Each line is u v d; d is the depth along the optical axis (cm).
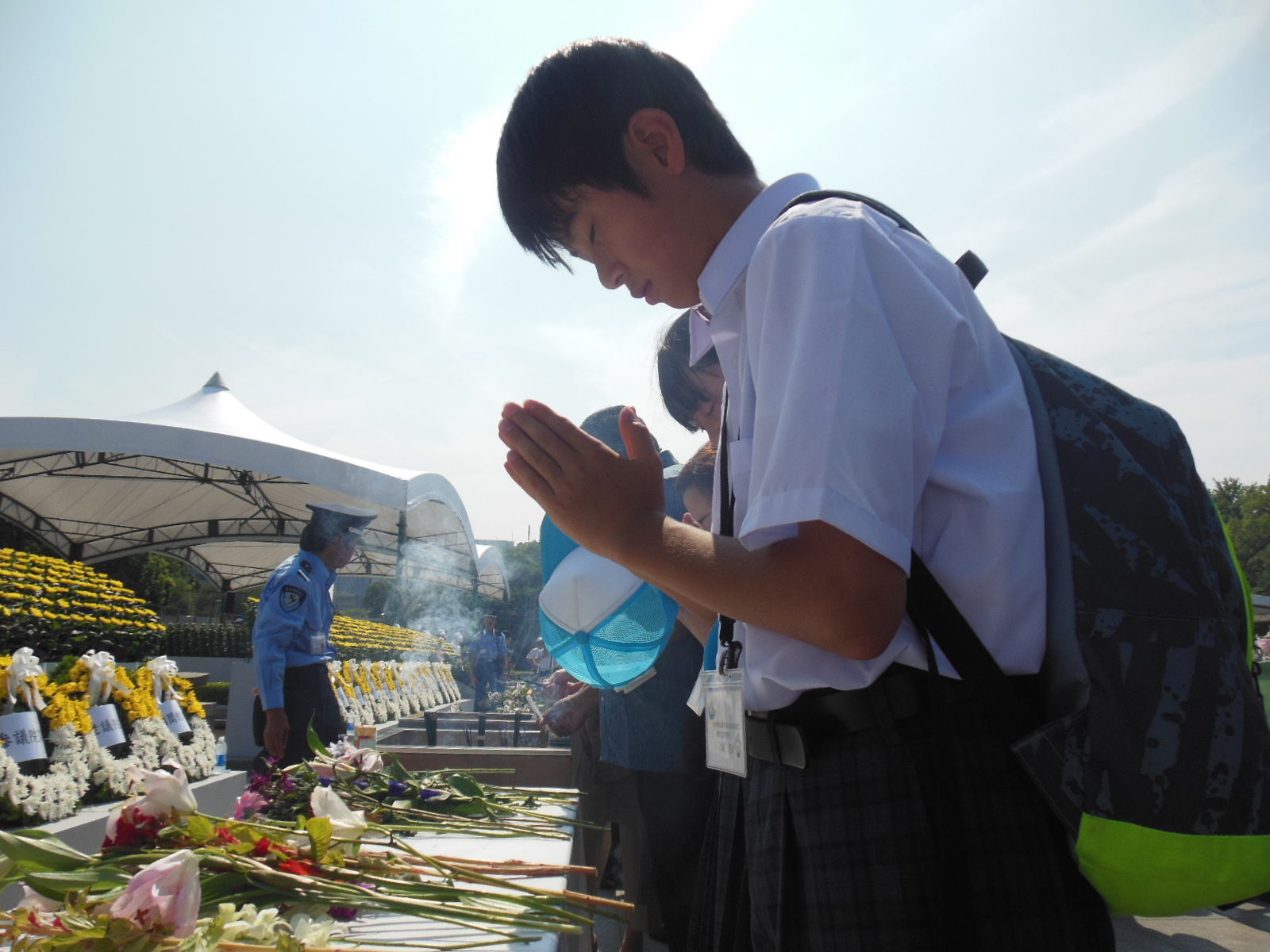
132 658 784
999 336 97
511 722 419
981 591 82
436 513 1795
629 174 103
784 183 104
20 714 266
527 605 3366
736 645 111
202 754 365
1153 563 80
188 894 87
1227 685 76
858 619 74
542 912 119
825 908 85
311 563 494
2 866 102
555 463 93
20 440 1147
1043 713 81
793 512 74
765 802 96
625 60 105
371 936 111
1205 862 72
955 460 85
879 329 78
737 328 104
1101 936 81
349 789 187
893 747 85
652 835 244
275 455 1236
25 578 707
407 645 1752
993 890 78
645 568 90
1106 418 90
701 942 119
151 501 2081
